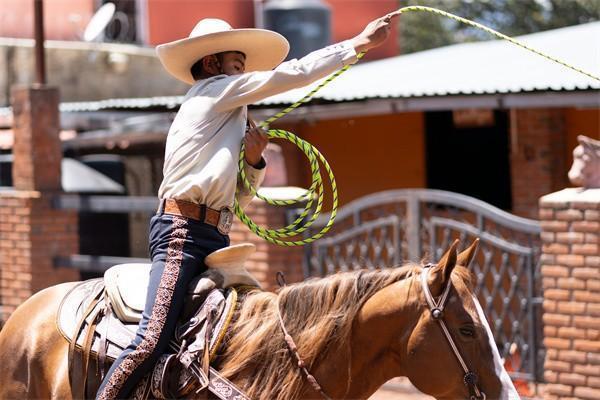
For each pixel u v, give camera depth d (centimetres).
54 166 3600
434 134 4228
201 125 1453
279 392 1381
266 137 1467
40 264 3550
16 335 1686
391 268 1432
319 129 4441
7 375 1675
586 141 2439
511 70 3403
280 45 1550
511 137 3969
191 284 1451
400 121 4288
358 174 4391
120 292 1530
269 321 1421
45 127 3584
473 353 1316
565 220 2398
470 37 8338
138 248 4200
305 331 1401
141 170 4769
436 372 1330
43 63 3644
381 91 3397
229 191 1464
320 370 1391
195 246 1451
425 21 8425
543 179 3844
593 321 2362
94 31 5362
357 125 4384
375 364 1393
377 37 1418
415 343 1341
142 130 4134
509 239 3338
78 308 1617
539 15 8162
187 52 1522
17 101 3625
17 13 5631
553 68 3294
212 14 5859
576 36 3834
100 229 3991
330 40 5188
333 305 1409
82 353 1535
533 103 3094
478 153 4125
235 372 1394
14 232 3591
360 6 6412
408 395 2736
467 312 1327
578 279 2381
